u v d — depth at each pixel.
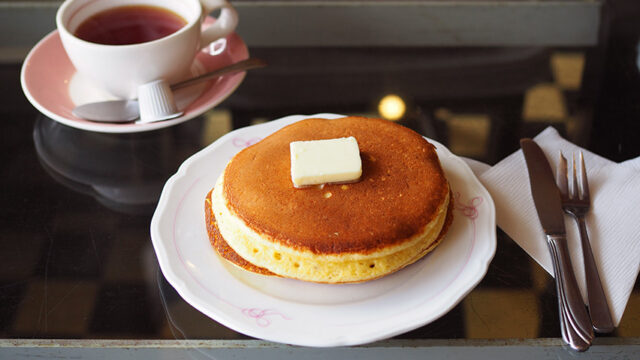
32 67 0.71
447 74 0.73
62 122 0.66
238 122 0.69
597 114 0.69
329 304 0.56
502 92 0.71
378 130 0.61
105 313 0.58
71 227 0.62
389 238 0.56
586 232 0.60
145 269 0.60
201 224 0.60
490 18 0.77
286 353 0.57
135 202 0.64
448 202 0.59
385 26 0.77
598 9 0.78
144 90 0.67
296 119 0.66
